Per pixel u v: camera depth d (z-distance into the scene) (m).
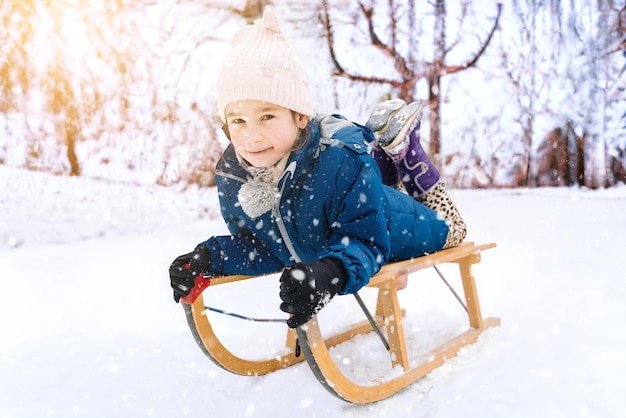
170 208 6.06
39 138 6.27
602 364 1.78
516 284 2.87
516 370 1.77
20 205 5.43
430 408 1.54
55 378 1.88
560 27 8.65
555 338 2.04
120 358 2.05
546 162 8.91
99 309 2.77
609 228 4.58
